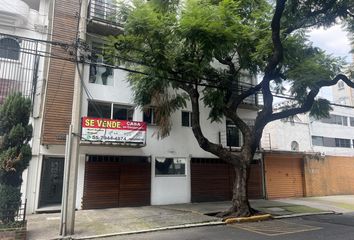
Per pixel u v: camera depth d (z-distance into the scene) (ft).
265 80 40.11
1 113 28.99
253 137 42.34
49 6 46.96
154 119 52.90
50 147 43.39
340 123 107.04
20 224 27.25
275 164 67.15
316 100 45.73
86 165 45.73
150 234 30.76
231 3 35.09
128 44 36.27
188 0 34.27
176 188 53.31
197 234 30.48
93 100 47.80
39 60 44.96
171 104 49.96
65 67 45.75
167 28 34.78
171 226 33.68
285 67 40.83
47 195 43.65
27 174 41.11
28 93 43.39
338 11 37.04
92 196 45.42
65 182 29.76
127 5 38.88
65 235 28.91
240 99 44.24
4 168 27.50
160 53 35.35
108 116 49.44
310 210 48.16
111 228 32.42
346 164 79.46
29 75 44.01
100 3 49.49
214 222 36.04
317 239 27.71
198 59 37.86
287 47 38.78
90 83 47.93
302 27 40.37
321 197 69.05
